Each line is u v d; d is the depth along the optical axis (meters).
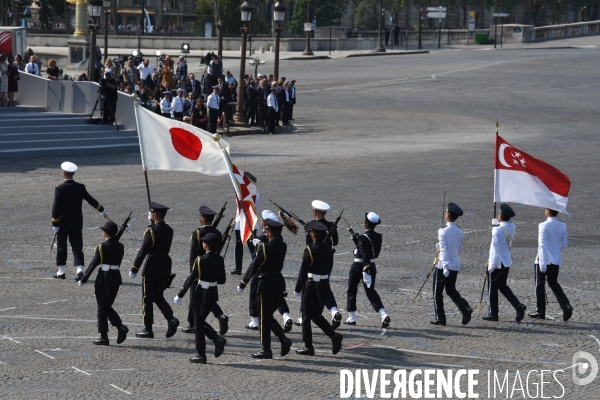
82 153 66.31
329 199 47.53
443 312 26.78
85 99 74.38
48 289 30.27
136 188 51.06
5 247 36.34
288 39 166.62
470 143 73.94
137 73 89.75
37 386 20.23
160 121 28.38
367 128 85.19
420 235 39.53
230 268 34.47
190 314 24.22
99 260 23.91
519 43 189.62
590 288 31.33
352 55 159.50
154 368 22.02
